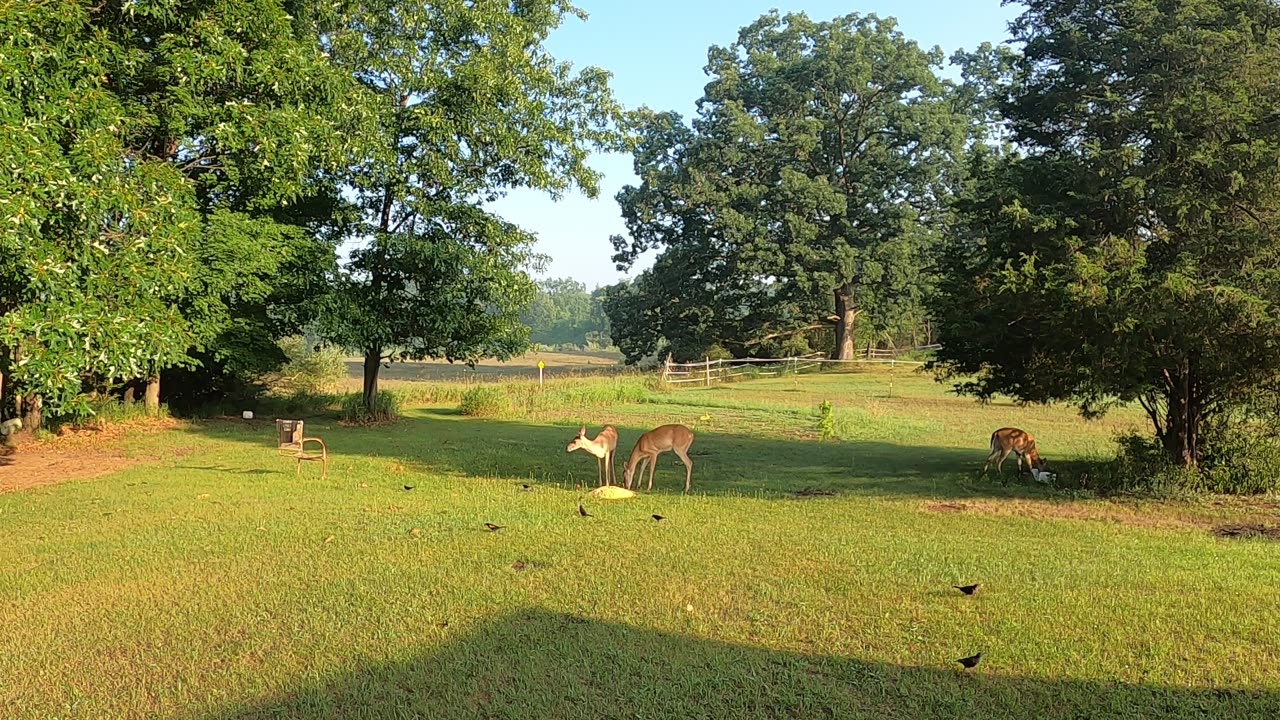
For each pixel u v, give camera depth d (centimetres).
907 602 605
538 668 487
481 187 1973
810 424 2036
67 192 777
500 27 1911
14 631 541
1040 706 443
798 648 520
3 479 1149
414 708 438
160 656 502
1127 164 1020
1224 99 988
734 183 4325
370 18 1802
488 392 2430
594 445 1137
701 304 4600
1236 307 884
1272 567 711
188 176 1449
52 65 905
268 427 1853
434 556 723
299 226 1881
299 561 706
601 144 2091
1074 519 922
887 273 4250
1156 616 577
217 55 1215
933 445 1656
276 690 457
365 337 1844
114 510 927
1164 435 1163
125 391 1950
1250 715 434
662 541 782
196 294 1376
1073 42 1117
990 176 1219
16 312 760
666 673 481
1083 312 972
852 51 4288
